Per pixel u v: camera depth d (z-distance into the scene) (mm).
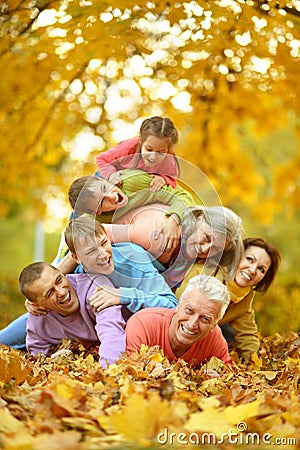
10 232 32375
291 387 5332
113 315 6656
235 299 7703
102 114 13273
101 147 14484
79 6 9289
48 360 6445
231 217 7445
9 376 5031
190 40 10750
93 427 3705
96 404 4105
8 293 16781
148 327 6410
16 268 31109
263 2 8633
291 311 14289
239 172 14633
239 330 7969
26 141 12992
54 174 15234
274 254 7793
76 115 13305
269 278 7938
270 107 12766
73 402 4047
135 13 9688
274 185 14945
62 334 7156
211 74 11875
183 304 6375
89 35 10078
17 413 3895
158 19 9867
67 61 11070
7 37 9797
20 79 11180
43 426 3590
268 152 19953
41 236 27609
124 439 3529
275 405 4172
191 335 6301
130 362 5602
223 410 4047
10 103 11711
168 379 4980
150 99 13102
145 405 3648
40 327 7160
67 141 14117
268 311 14211
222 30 10125
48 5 8969
